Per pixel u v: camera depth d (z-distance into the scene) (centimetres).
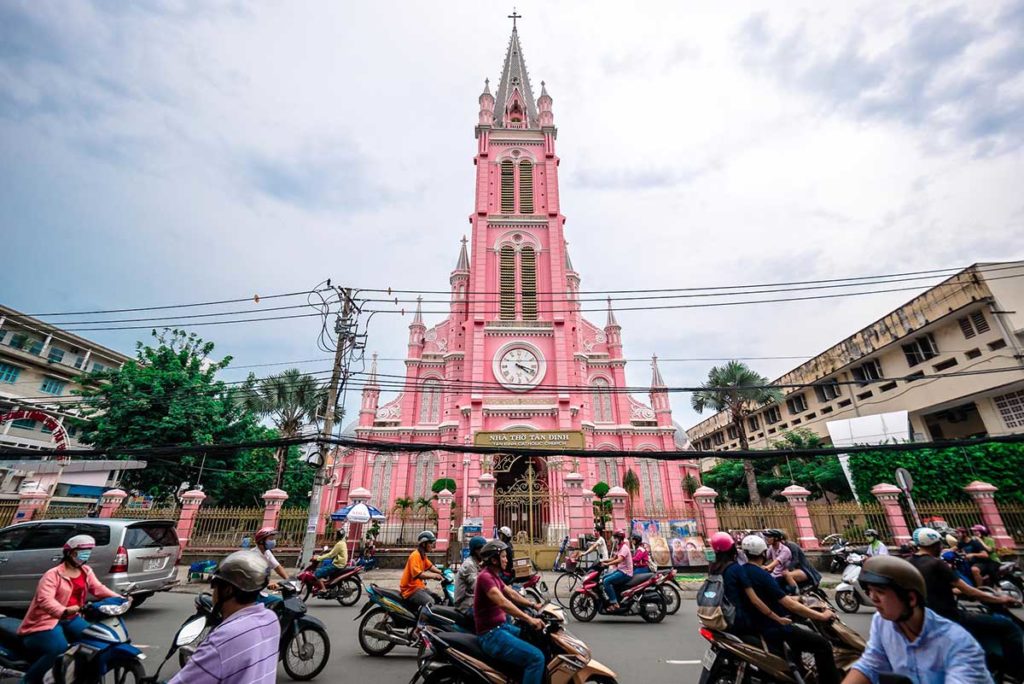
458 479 2650
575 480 1973
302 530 1819
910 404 2736
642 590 1027
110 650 520
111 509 1845
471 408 2742
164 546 1060
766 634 485
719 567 520
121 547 960
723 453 1355
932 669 277
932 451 2219
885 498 1758
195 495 1841
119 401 2200
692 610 1163
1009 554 1533
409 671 691
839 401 3281
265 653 257
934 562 535
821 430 3431
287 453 3025
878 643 307
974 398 2452
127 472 2270
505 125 3950
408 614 757
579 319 3456
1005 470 2045
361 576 1647
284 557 1761
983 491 1709
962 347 2455
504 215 3344
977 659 268
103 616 555
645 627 976
